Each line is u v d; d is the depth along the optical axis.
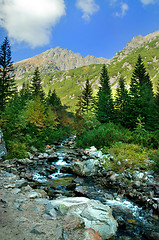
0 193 4.63
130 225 4.34
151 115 17.55
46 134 20.33
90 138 15.89
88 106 33.38
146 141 12.59
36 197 4.70
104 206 4.26
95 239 2.78
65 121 37.00
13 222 2.94
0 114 13.45
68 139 28.55
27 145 14.29
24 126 14.13
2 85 26.44
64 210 3.68
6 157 10.78
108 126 17.48
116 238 3.71
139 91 19.27
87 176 8.84
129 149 11.48
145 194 6.16
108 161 9.92
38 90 45.56
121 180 7.74
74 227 3.00
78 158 12.55
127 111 18.86
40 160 12.04
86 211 3.82
